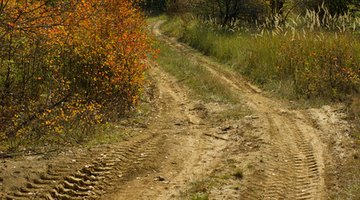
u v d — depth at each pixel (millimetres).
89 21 11320
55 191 6391
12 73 10484
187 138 9914
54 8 7438
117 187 6902
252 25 26875
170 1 43344
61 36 10625
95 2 11203
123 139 9328
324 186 7227
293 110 12391
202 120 11664
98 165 7582
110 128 10141
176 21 35500
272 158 8539
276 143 9477
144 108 12625
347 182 7277
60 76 11211
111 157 8008
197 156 8641
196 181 7215
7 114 8531
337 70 13922
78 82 11938
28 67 10594
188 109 12820
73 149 8172
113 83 11938
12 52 9625
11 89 9820
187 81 16188
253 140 9711
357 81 13617
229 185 7074
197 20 30594
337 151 8859
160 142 9383
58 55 11500
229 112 12125
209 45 24109
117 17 12570
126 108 11992
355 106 11727
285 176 7672
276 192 6961
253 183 7234
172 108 12914
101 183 6969
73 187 6680
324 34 16891
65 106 9812
